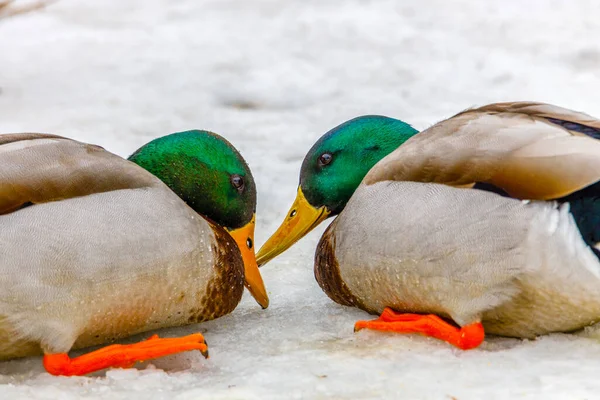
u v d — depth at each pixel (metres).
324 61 18.31
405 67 17.83
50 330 7.75
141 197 8.03
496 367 7.66
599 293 7.74
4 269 7.47
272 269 10.77
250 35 20.00
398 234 8.23
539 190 7.57
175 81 17.45
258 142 14.55
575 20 20.03
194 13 21.66
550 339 8.26
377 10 21.38
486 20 20.25
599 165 7.39
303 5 21.92
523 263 7.71
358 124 9.93
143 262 7.96
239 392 7.34
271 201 12.48
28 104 16.19
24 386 7.55
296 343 8.60
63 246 7.61
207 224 8.70
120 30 20.55
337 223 9.09
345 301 9.38
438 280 8.12
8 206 7.57
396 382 7.42
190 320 8.76
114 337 8.45
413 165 8.31
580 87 16.36
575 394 6.95
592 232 7.55
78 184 7.84
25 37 20.06
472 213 7.84
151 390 7.55
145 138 14.61
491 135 8.04
